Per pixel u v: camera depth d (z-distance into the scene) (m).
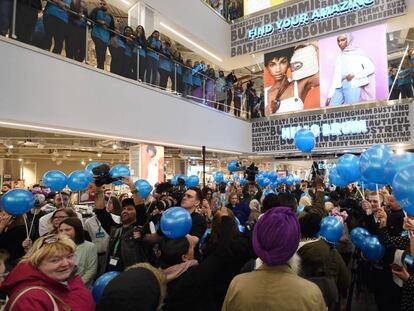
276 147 12.38
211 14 12.76
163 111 8.50
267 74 12.86
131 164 9.12
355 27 11.17
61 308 1.46
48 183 4.11
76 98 6.22
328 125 11.41
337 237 2.98
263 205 3.07
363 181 3.82
